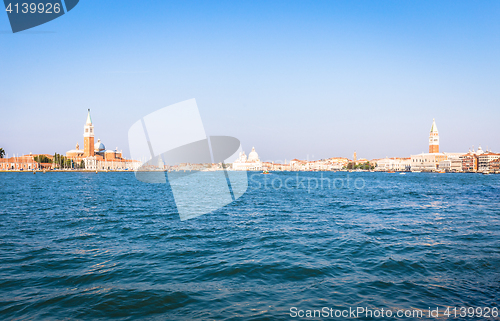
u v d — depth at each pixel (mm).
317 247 20188
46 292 13078
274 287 13734
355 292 13148
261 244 21047
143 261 17250
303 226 27625
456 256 17938
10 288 13453
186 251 19281
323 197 57906
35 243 21141
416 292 13086
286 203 46781
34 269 15828
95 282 14188
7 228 26266
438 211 37938
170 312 11477
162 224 28359
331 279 14594
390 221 30391
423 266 16234
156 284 13969
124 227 26891
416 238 22672
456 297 12594
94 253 18781
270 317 11086
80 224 28266
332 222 29781
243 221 30172
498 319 10844
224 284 14031
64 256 18109
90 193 63781
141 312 11477
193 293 13055
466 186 98375
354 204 45969
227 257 18031
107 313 11383
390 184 110750
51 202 46625
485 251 19000
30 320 10859
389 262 16922
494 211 37781
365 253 18719
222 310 11617
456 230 25625
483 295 12750
